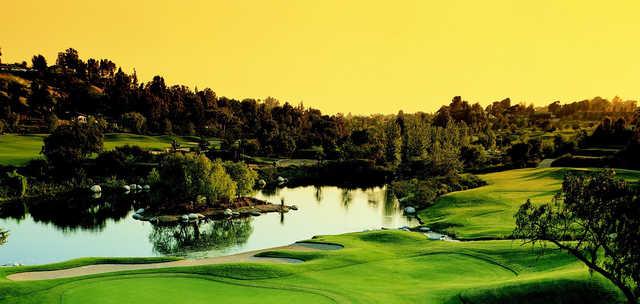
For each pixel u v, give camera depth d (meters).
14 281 39.84
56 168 128.62
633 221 31.27
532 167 150.38
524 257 49.25
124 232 80.38
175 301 35.56
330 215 97.25
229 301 35.88
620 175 108.00
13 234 78.88
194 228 83.69
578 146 166.75
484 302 36.72
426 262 49.91
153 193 97.94
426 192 106.12
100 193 120.12
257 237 77.56
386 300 36.84
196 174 93.81
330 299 36.91
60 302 35.00
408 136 187.62
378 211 101.88
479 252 52.47
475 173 150.25
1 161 133.12
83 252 67.94
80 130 147.75
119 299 35.72
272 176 155.88
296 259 53.66
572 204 34.84
